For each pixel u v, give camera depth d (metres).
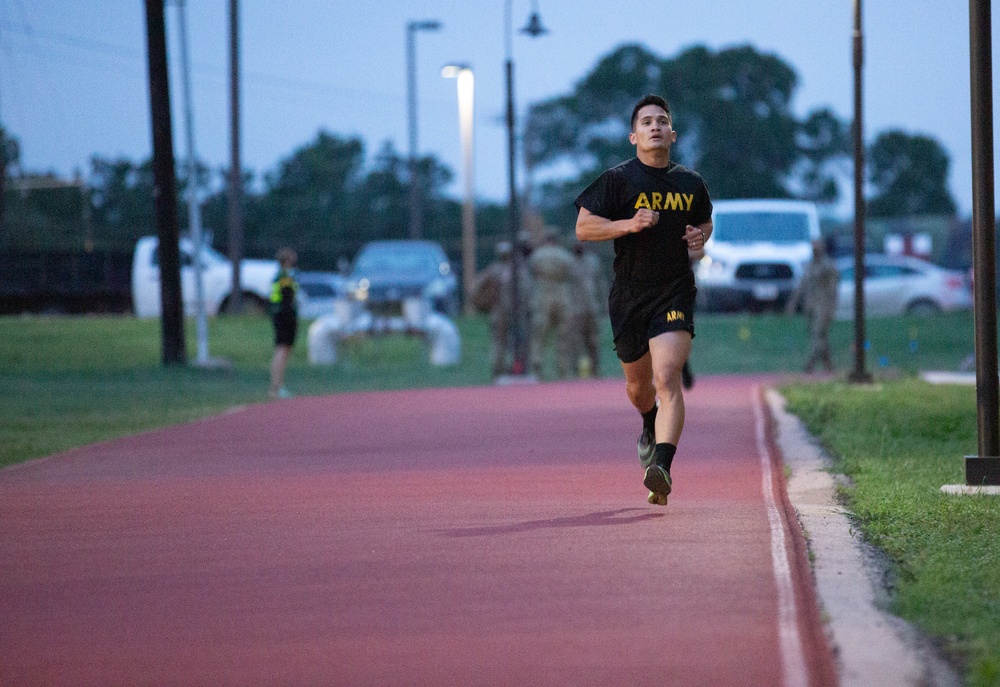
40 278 117.31
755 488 25.47
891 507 22.00
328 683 13.44
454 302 102.12
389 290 89.00
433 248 98.44
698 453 31.30
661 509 23.05
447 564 18.66
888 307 115.12
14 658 14.66
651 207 21.70
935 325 100.56
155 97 74.19
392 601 16.58
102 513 24.31
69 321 98.44
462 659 14.05
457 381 69.50
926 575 16.75
